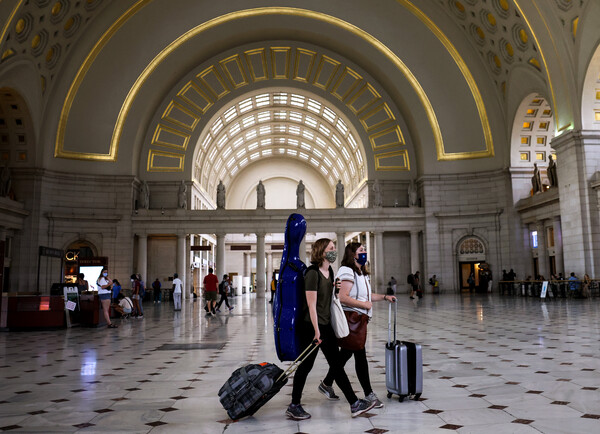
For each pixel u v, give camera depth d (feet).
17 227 97.91
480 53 104.32
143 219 109.40
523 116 103.65
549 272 97.30
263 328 43.52
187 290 115.65
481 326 39.99
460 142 113.09
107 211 108.68
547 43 82.53
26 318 45.21
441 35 105.09
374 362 24.53
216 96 119.96
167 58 108.06
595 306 59.36
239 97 122.42
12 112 96.32
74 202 106.52
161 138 117.39
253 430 13.73
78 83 103.30
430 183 113.91
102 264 87.25
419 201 118.01
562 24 78.59
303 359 15.12
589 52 76.23
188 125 118.62
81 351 30.71
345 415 15.08
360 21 107.45
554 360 23.39
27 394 18.57
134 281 60.75
